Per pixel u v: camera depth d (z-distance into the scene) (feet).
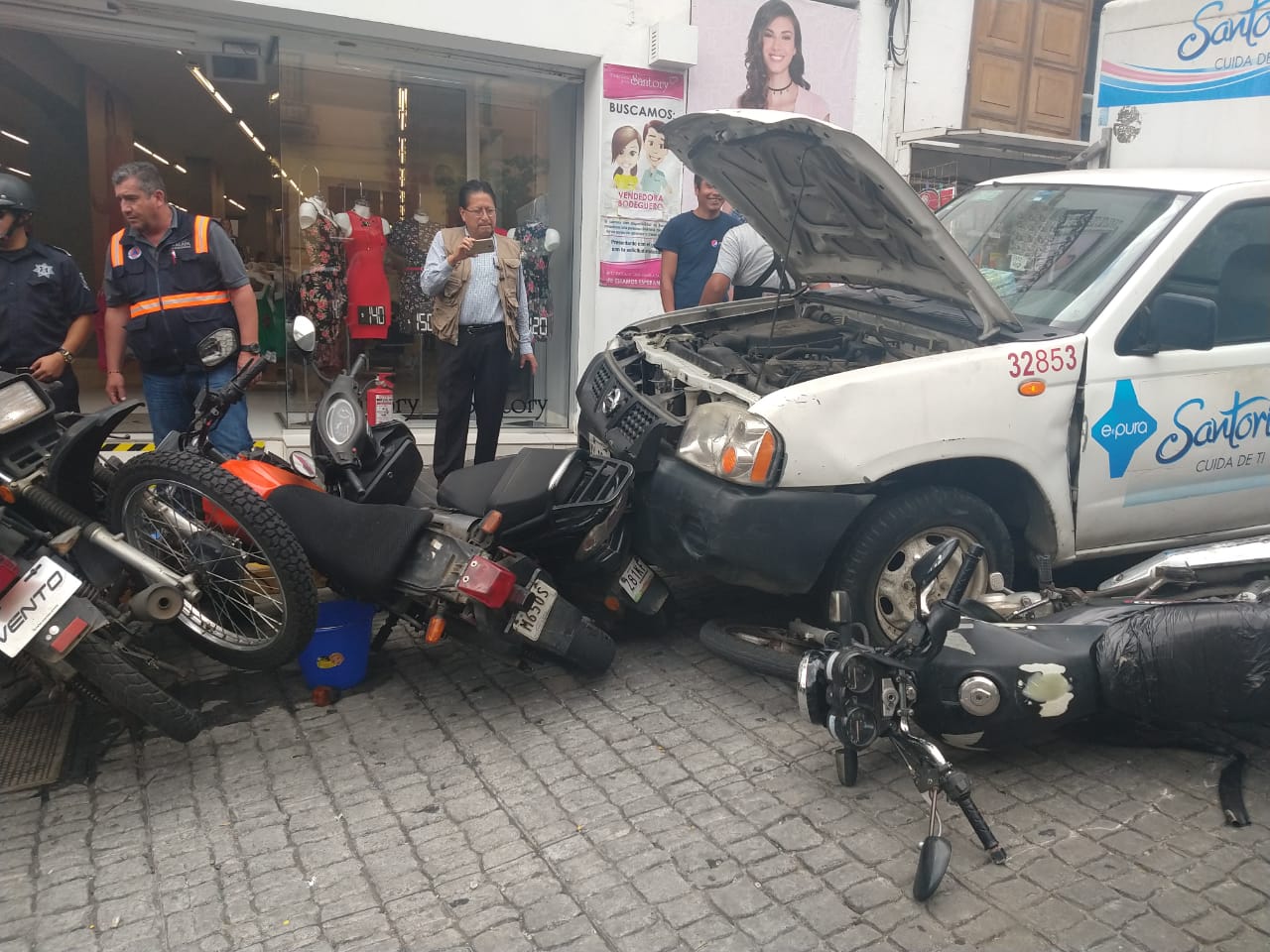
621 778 10.55
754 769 10.73
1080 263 13.75
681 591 16.19
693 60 25.12
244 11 21.85
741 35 26.45
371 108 25.27
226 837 9.52
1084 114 34.94
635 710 12.18
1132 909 8.32
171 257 15.67
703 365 13.43
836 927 8.14
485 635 11.64
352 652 12.45
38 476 10.96
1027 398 12.26
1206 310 11.84
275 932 8.16
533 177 27.12
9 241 15.38
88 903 8.54
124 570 11.22
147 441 23.91
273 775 10.66
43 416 11.16
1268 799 10.03
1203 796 10.11
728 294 20.62
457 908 8.43
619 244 26.03
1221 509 13.94
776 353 14.17
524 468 12.35
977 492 13.55
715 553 11.76
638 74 25.26
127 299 16.20
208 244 15.83
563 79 26.00
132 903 8.54
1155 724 11.18
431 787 10.41
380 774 10.68
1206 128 16.69
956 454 11.98
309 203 25.03
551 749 11.23
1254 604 9.98
